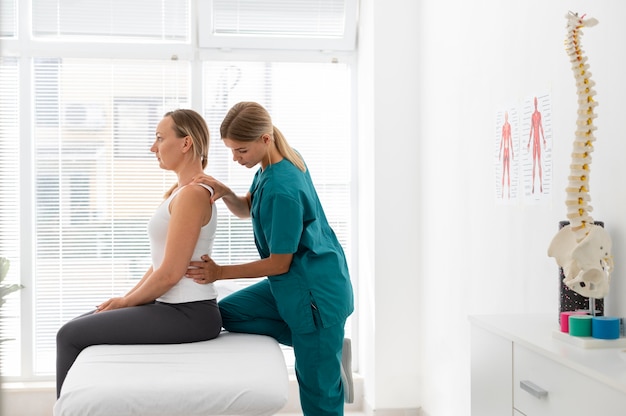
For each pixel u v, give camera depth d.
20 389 3.74
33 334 3.89
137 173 3.95
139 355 2.11
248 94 4.04
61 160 3.91
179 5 3.96
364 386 3.94
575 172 1.76
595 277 1.73
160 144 2.48
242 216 2.80
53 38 3.89
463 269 3.04
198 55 3.99
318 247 2.63
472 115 2.94
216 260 4.01
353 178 4.11
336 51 4.09
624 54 1.85
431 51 3.47
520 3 2.48
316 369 2.60
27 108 3.87
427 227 3.55
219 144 4.01
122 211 3.95
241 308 2.64
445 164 3.27
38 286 3.90
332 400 2.63
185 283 2.36
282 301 2.57
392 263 3.68
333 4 4.03
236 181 4.02
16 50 3.85
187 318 2.32
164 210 2.41
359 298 4.08
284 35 4.04
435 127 3.42
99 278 3.94
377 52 3.67
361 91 4.01
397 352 3.69
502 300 2.64
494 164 2.71
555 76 2.23
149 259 3.97
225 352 2.18
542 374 1.66
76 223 3.92
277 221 2.48
